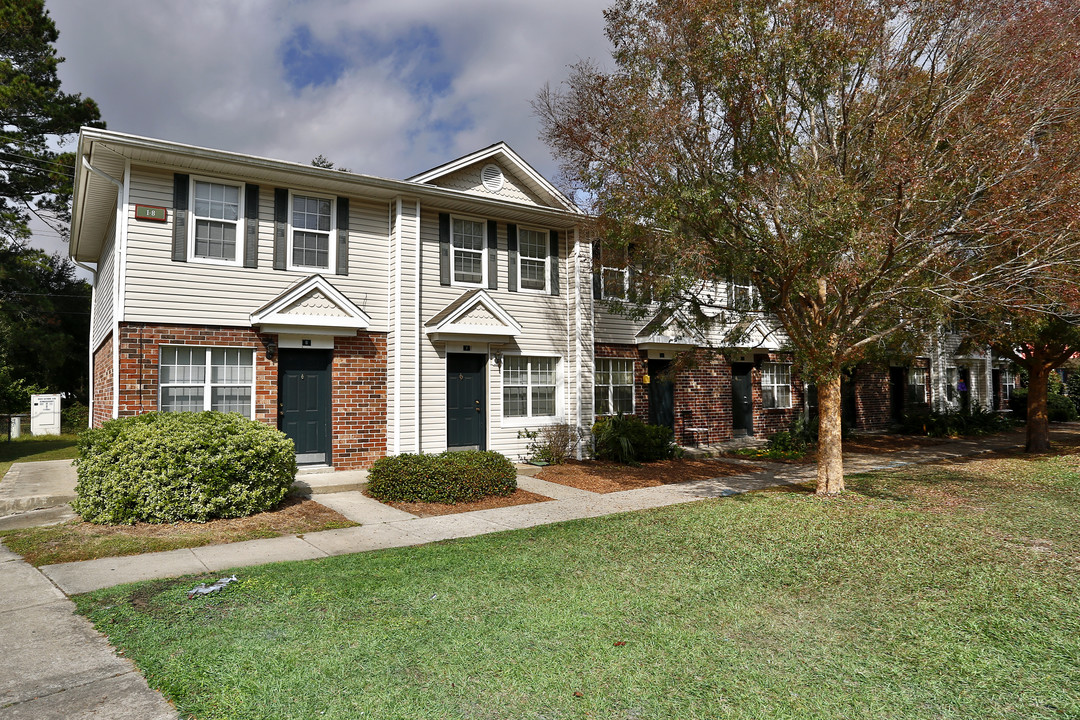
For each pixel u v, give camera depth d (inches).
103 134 364.2
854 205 318.0
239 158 403.9
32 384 1011.3
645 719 130.7
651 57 370.3
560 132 406.9
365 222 477.1
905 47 352.8
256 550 272.1
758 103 351.6
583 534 295.4
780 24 346.3
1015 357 625.3
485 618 185.5
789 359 752.3
